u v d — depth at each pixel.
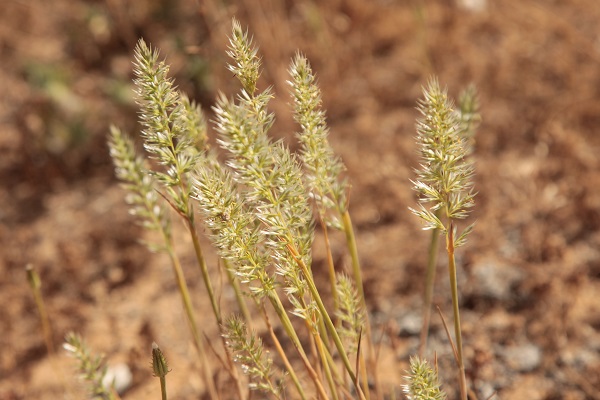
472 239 0.65
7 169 0.82
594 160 0.71
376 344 0.57
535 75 0.82
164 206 0.46
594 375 0.54
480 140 0.75
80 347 0.45
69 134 0.81
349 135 0.78
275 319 0.57
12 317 0.66
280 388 0.41
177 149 0.38
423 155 0.37
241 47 0.36
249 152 0.36
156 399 0.57
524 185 0.70
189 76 0.74
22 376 0.61
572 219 0.66
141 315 0.65
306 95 0.39
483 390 0.54
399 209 0.70
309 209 0.38
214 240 0.38
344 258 0.63
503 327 0.58
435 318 0.59
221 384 0.51
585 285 0.61
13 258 0.71
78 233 0.74
